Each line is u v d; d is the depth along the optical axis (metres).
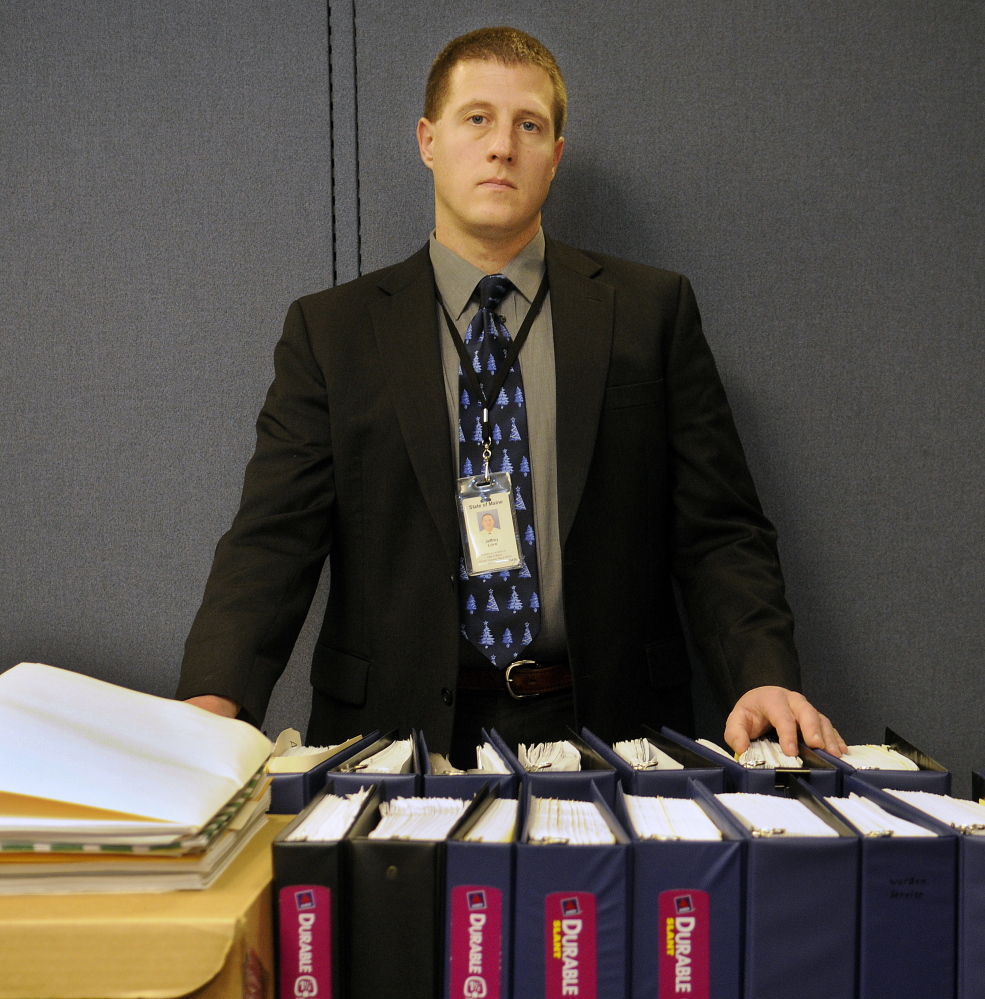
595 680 1.43
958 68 1.85
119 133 1.86
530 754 0.97
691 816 0.78
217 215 1.86
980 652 1.88
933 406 1.87
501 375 1.47
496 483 1.43
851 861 0.71
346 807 0.78
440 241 1.58
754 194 1.86
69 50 1.85
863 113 1.85
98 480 1.88
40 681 0.82
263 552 1.40
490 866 0.69
